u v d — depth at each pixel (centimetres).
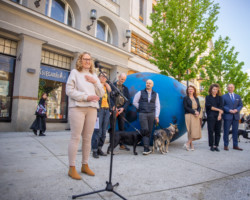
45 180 246
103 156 388
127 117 481
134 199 206
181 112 494
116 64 1171
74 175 254
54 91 930
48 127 888
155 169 315
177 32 1058
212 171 318
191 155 433
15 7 721
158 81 504
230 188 248
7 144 460
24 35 758
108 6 1152
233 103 526
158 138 431
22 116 753
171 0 1022
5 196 198
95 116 272
